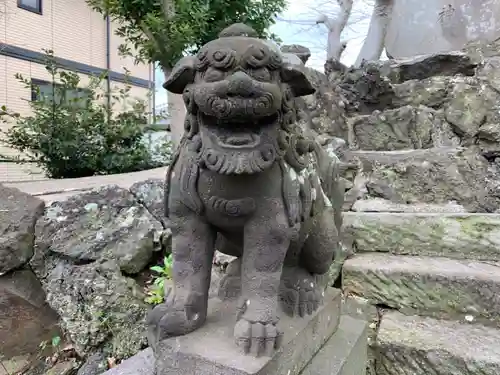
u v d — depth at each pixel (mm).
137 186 2027
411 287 1703
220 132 925
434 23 3961
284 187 991
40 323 1803
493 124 2322
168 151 4988
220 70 880
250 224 989
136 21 4082
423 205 2186
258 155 903
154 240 1941
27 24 6801
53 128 4312
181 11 3828
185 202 982
